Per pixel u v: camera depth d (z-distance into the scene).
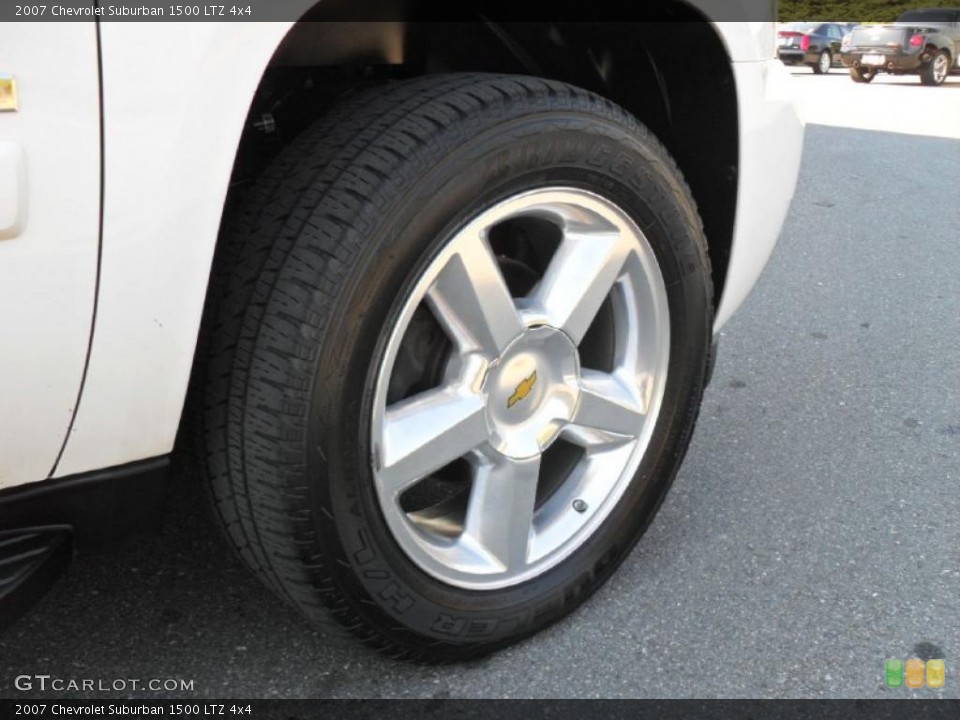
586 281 1.88
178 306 1.42
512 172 1.67
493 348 1.78
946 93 14.33
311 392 1.54
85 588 2.12
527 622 1.96
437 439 1.75
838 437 2.96
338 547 1.64
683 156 2.24
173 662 1.94
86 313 1.34
